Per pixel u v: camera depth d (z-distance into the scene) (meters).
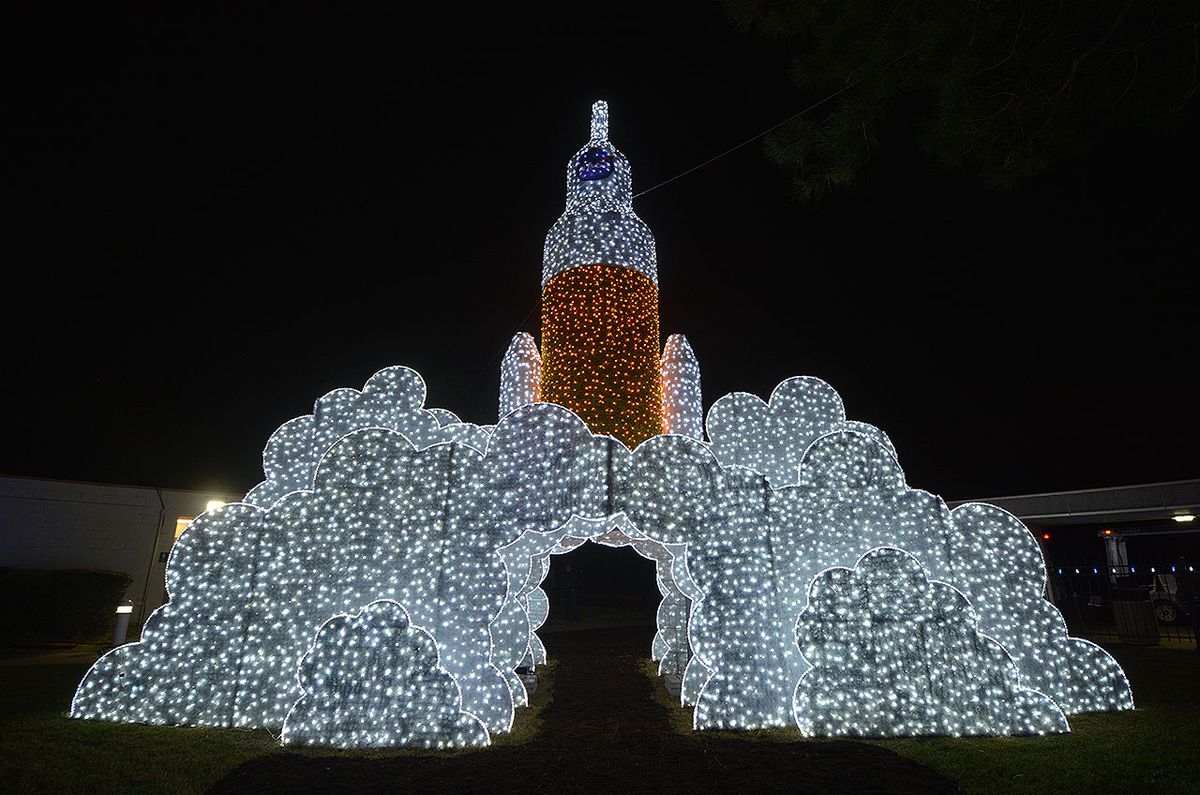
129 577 12.66
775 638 5.90
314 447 7.20
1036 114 4.82
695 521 6.15
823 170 5.16
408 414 7.39
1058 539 19.47
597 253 8.55
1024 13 4.50
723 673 5.79
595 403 7.91
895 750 4.99
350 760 4.77
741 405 7.51
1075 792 4.08
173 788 4.17
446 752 5.02
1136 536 17.20
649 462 6.27
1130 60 4.68
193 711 5.66
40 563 12.55
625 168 9.41
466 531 6.02
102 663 5.86
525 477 6.15
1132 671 8.35
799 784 4.29
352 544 6.02
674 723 5.93
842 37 4.78
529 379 8.74
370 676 5.29
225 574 6.02
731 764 4.71
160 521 13.80
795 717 5.58
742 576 6.02
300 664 5.33
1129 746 4.98
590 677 8.62
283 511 6.16
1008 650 6.20
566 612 19.95
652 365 8.38
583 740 5.38
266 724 5.57
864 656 5.66
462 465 6.21
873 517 6.41
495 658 7.19
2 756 4.73
